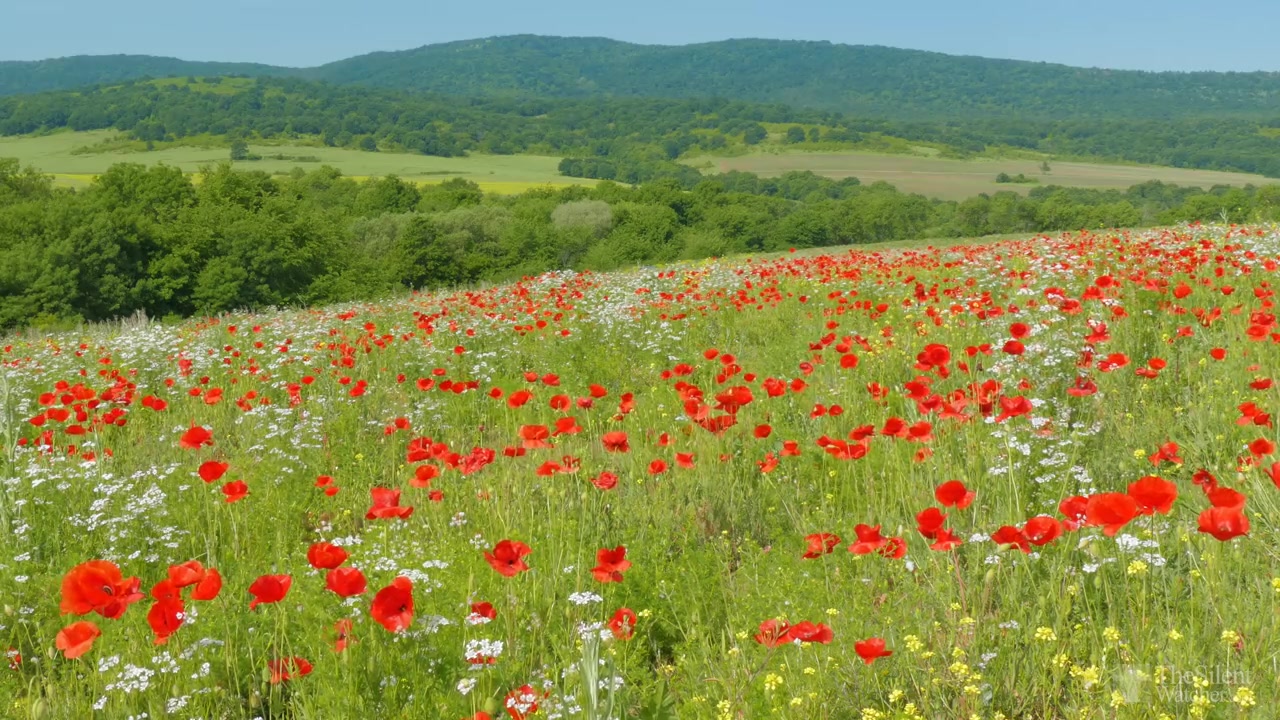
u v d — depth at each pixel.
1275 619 3.37
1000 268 13.84
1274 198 106.75
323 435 8.04
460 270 91.19
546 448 6.76
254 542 5.90
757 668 3.81
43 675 4.21
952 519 4.75
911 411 6.83
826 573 4.25
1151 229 25.39
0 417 7.04
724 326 12.50
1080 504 3.75
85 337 18.42
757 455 6.77
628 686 3.88
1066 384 6.83
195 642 4.19
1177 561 3.99
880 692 3.52
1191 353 7.43
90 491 6.54
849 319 11.63
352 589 3.65
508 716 3.59
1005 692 3.52
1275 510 4.35
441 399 9.74
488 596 4.56
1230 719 3.04
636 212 121.69
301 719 3.73
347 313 15.95
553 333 12.52
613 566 4.03
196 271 57.28
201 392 9.16
